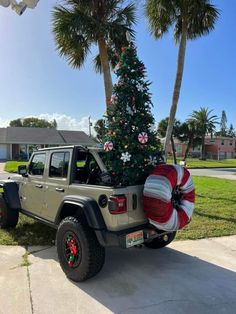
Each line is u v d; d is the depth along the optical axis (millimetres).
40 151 4980
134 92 4184
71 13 8648
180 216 3768
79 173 4293
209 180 15805
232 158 65812
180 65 9688
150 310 3119
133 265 4277
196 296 3412
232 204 8539
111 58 10008
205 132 53219
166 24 10242
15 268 4078
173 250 4898
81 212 3926
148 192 3615
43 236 5438
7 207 5695
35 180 4965
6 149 39000
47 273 3945
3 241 5168
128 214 3629
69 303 3236
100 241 3537
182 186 3830
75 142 41719
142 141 4027
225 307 3189
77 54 9531
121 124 4098
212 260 4492
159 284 3697
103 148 4188
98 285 3650
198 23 10156
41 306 3166
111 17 9094
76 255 3707
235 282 3771
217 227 6191
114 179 3912
